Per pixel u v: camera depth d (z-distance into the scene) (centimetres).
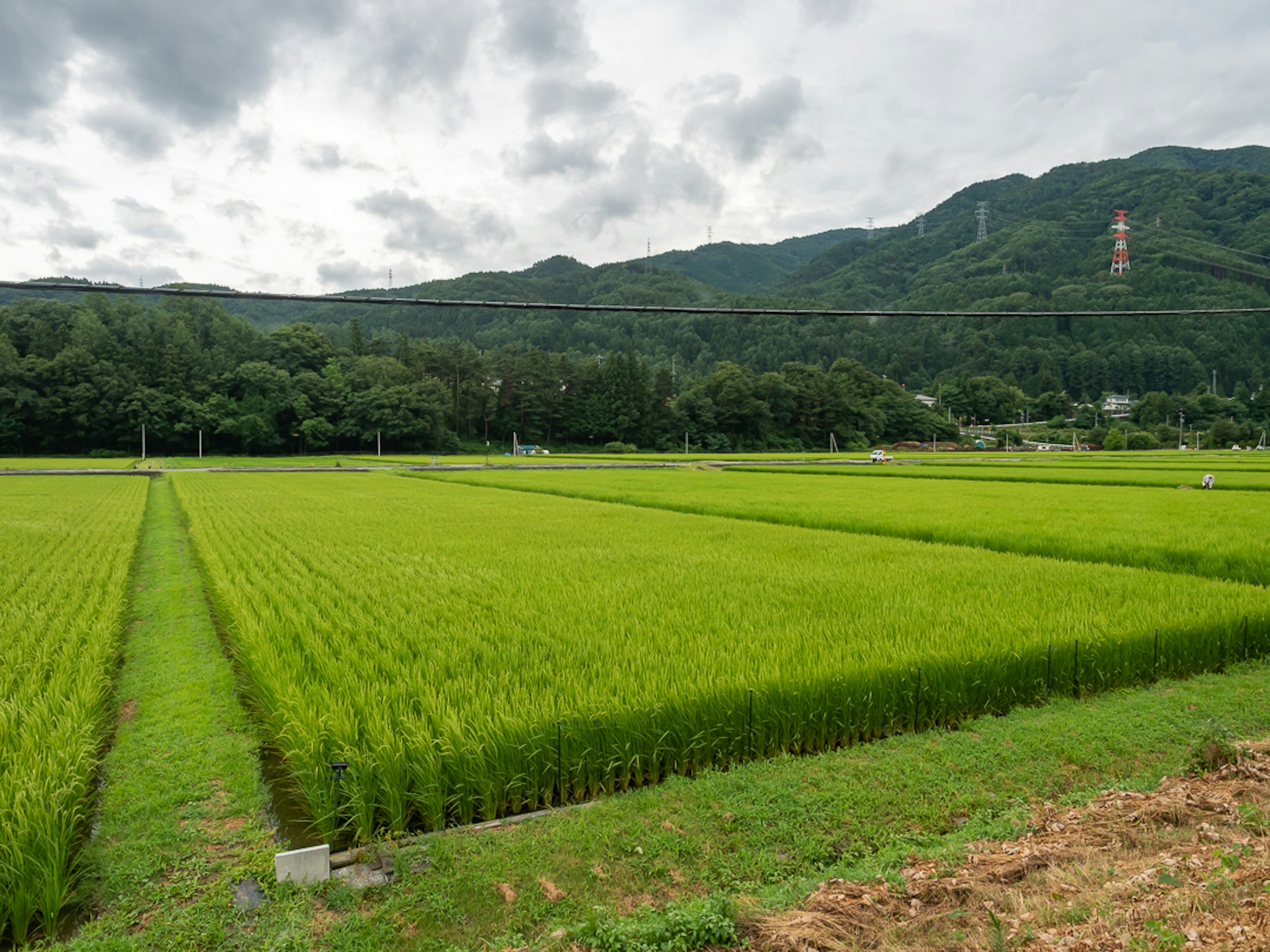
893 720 762
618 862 536
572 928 456
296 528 2214
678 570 1432
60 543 1953
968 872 504
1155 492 3753
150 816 610
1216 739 658
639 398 13562
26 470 6231
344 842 580
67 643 948
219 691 913
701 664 788
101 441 9712
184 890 512
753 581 1316
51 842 486
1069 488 4134
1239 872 455
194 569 1738
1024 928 432
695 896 497
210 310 13275
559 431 13575
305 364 12150
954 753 700
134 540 1998
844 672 746
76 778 571
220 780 679
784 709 714
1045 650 856
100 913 500
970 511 2739
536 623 1005
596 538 1958
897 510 2792
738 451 13888
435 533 2088
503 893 501
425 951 452
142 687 926
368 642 916
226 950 457
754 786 635
